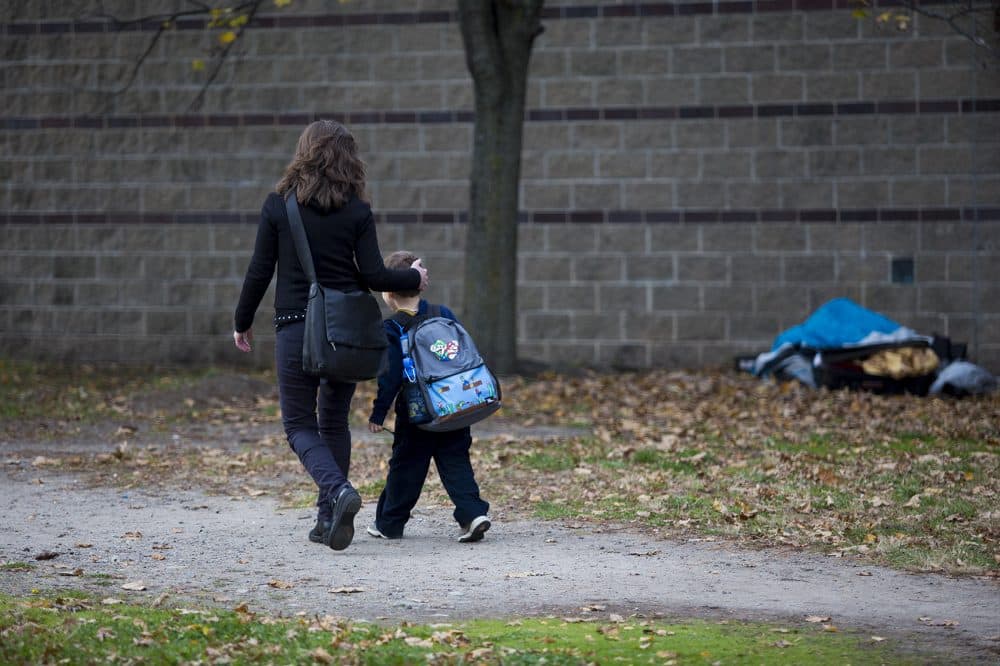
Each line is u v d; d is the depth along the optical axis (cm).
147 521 2638
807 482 2970
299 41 5834
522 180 5744
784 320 5609
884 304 5553
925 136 5491
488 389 2323
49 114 5988
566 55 5681
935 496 2806
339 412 2341
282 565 2219
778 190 5591
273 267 2278
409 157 5803
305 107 5850
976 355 5494
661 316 5684
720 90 5600
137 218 5972
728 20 5578
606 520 2617
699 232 5644
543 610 1897
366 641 1641
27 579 2084
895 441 3591
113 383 5188
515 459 3284
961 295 5503
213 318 5950
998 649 1661
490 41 4912
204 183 5928
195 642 1620
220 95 5900
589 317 5728
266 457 3428
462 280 5797
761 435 3684
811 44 5534
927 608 1914
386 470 3195
